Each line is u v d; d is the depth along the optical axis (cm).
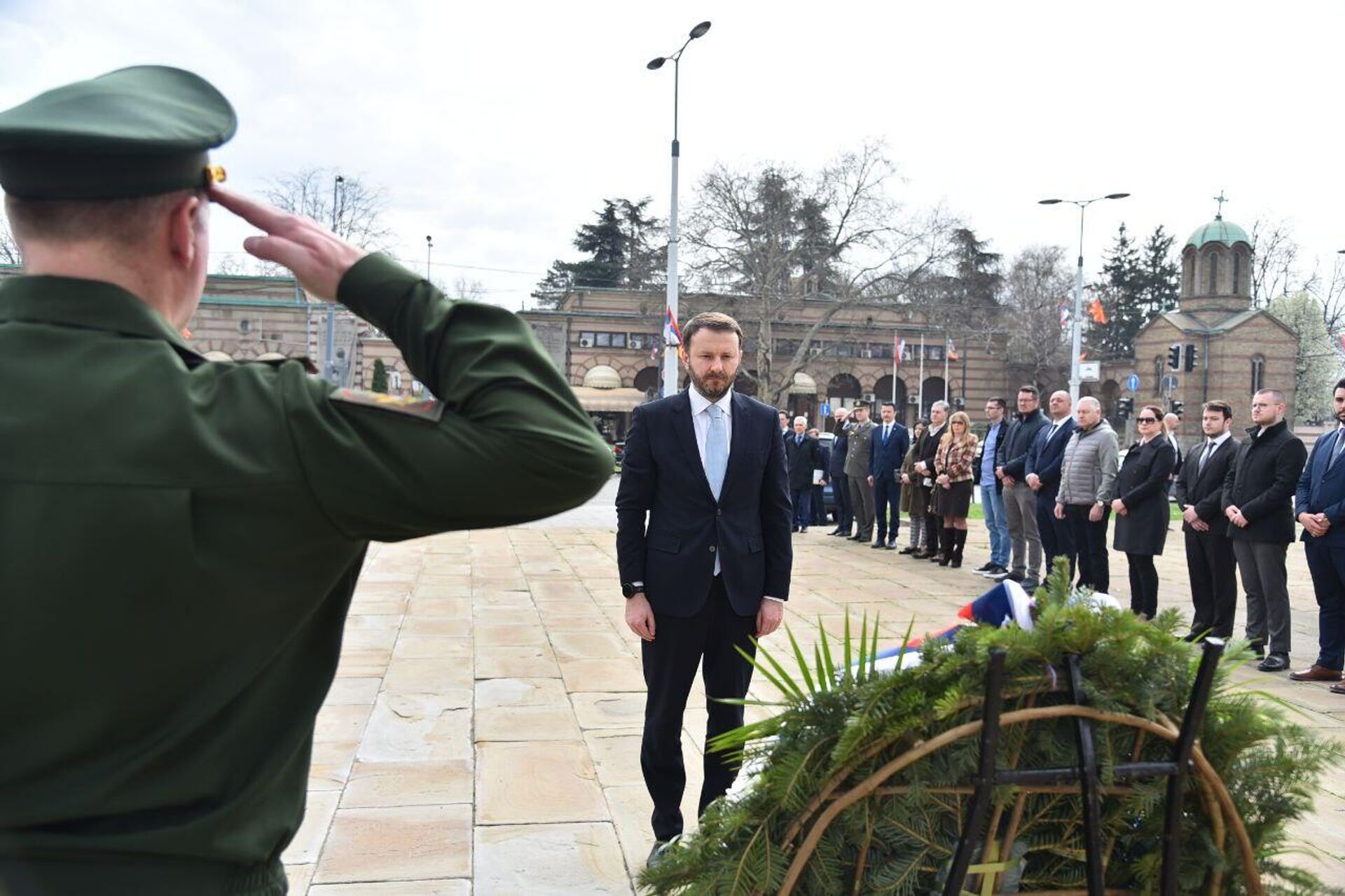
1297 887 174
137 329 102
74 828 96
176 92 109
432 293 114
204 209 110
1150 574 807
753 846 166
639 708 516
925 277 4322
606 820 373
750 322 4844
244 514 98
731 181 4178
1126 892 170
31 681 94
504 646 651
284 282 3244
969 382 5694
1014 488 996
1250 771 169
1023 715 153
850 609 825
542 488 105
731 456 323
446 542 1253
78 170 100
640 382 5294
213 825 99
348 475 101
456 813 376
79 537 93
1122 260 7769
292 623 105
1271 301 6244
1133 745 163
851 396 5547
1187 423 5625
